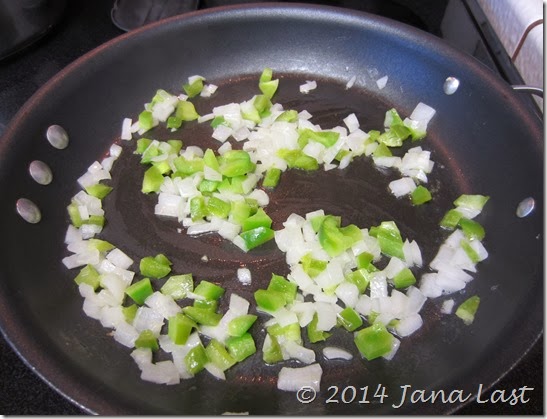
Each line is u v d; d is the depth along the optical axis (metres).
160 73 0.36
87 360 0.25
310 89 0.37
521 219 0.28
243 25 0.35
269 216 0.31
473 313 0.26
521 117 0.28
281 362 0.25
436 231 0.30
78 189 0.32
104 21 0.42
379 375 0.25
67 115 0.32
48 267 0.28
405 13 0.41
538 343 0.25
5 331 0.22
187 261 0.29
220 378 0.25
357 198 0.31
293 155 0.33
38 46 0.40
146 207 0.31
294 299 0.27
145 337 0.25
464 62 0.31
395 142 0.33
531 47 0.31
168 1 0.42
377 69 0.36
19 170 0.29
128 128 0.35
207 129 0.35
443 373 0.24
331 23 0.35
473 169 0.32
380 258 0.29
